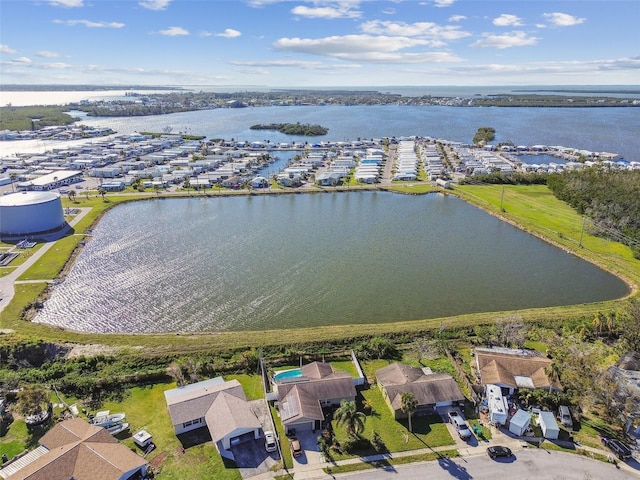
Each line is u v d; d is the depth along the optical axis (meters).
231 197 173.62
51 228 125.19
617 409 53.09
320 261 107.38
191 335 74.88
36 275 96.00
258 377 64.06
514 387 59.25
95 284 94.12
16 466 46.00
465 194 172.38
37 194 129.12
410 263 106.69
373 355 68.88
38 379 62.50
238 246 117.69
